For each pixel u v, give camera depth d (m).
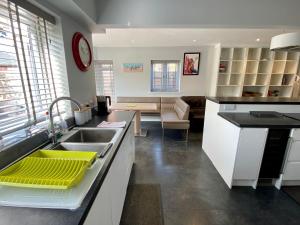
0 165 0.92
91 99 2.23
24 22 1.21
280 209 1.69
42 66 1.41
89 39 2.18
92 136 1.68
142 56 4.92
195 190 1.97
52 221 0.59
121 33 3.42
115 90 5.14
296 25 1.98
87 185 0.78
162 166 2.50
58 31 1.52
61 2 1.33
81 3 1.48
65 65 1.60
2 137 1.00
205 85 5.08
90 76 2.19
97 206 0.83
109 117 2.14
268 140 1.83
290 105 2.24
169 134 3.92
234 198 1.84
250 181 2.01
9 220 0.59
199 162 2.62
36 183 0.72
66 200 0.68
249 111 2.26
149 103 4.58
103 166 0.95
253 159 1.87
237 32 3.34
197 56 4.88
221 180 2.16
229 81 4.71
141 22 1.96
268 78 4.67
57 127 1.43
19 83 1.15
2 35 1.03
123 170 1.59
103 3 1.90
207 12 1.94
